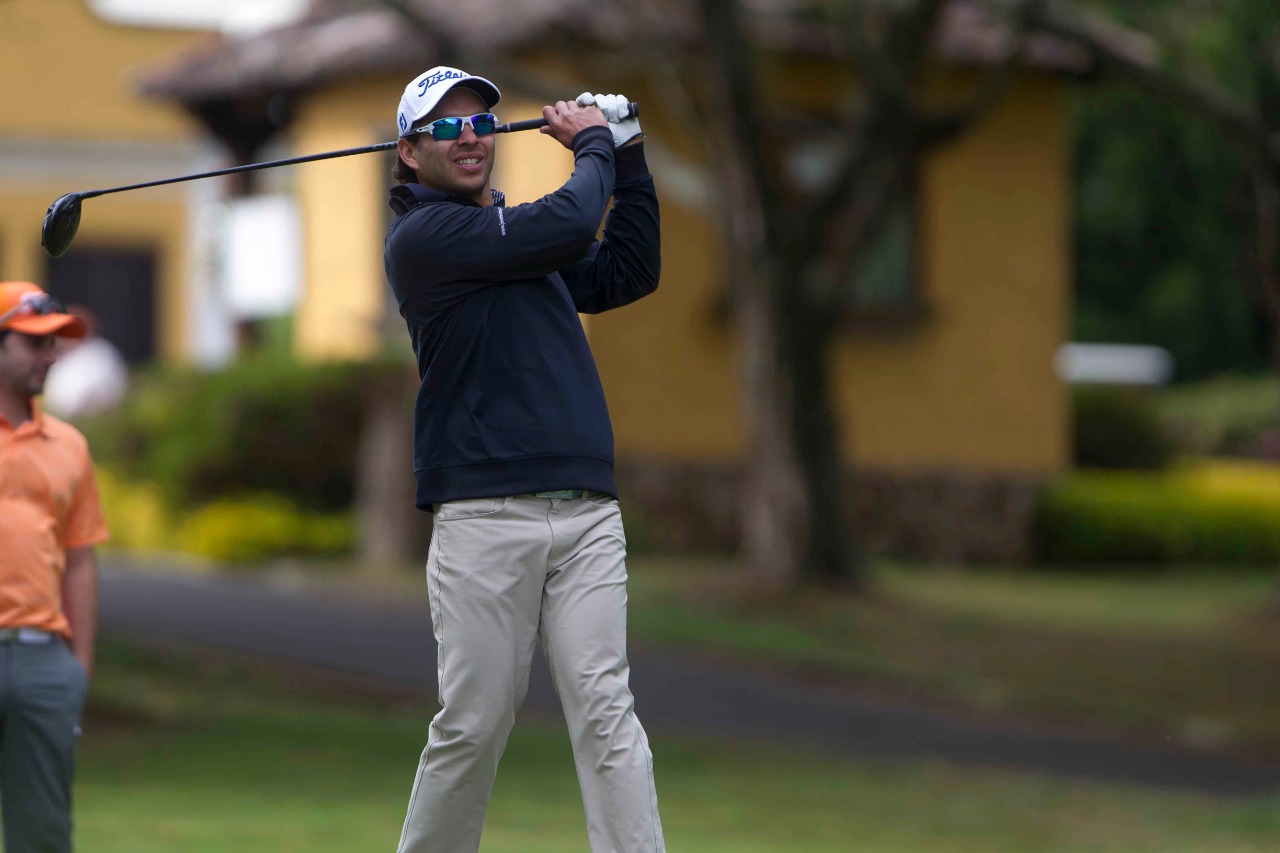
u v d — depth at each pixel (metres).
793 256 57.66
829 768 39.59
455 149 16.27
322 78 74.50
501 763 37.56
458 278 15.89
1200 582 72.62
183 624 50.62
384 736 39.28
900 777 38.97
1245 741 44.47
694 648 51.81
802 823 33.50
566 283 17.36
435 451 16.17
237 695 42.69
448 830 16.36
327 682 44.62
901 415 74.94
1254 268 65.38
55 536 19.78
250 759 36.09
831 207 57.16
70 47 105.00
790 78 71.44
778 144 57.34
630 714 16.09
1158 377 129.50
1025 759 41.75
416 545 64.19
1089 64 74.94
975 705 47.97
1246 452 118.00
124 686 41.53
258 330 85.12
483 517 16.00
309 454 68.44
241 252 83.94
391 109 73.31
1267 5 64.69
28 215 104.69
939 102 75.12
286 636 49.72
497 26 65.88
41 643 19.52
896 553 74.56
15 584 19.38
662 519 68.31
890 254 75.38
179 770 34.56
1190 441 119.50
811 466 58.72
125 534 70.25
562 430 16.05
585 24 63.12
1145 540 77.06
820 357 58.69
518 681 16.23
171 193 107.31
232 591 57.69
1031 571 75.00
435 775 16.31
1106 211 121.44
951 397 75.94
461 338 15.98
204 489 68.12
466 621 16.05
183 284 107.44
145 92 84.88
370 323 73.00
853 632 54.19
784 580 58.44
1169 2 64.44
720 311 69.19
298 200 79.50
